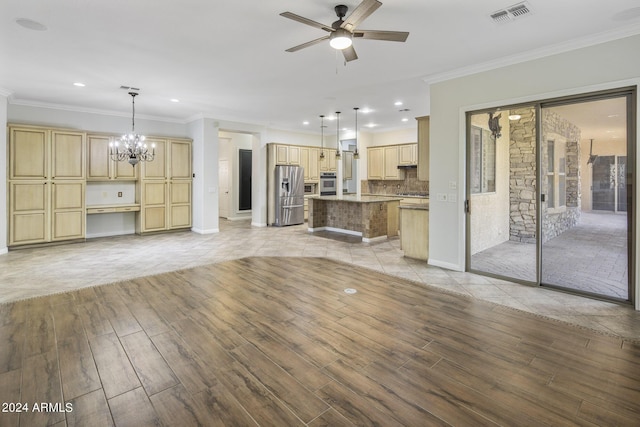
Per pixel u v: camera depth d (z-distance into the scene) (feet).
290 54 12.58
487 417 5.78
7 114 19.13
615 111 15.79
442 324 9.48
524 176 20.30
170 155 24.32
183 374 7.07
